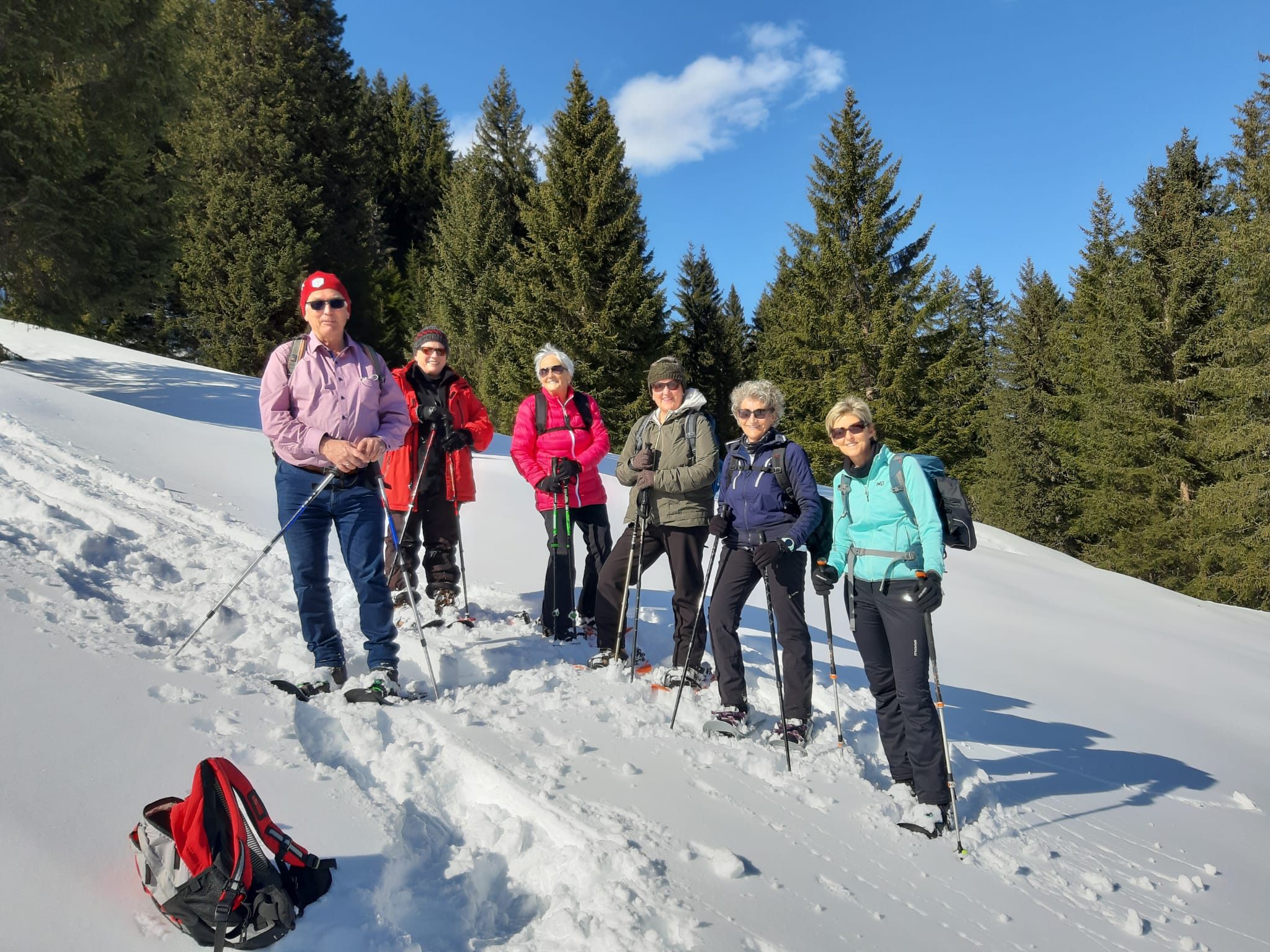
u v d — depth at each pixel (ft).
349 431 11.16
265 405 11.03
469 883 7.47
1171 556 84.33
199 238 84.02
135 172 46.16
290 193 87.15
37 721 7.68
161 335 90.43
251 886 5.92
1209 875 11.69
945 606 29.43
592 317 84.94
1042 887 10.27
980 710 18.24
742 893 7.98
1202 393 83.61
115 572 13.69
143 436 27.20
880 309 91.81
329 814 7.75
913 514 11.51
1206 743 18.83
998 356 126.93
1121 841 12.42
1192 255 85.51
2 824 6.14
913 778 11.39
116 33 44.60
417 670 12.55
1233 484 73.26
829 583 12.28
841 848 9.69
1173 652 29.32
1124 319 91.66
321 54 98.48
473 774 9.21
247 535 18.43
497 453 42.80
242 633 12.51
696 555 14.29
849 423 11.70
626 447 15.06
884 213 95.25
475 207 108.99
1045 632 28.48
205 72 87.61
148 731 8.18
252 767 8.18
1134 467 88.07
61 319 46.85
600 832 8.36
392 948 6.18
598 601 14.71
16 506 14.97
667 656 16.48
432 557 16.19
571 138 86.22
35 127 41.04
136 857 6.11
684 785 10.17
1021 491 111.75
